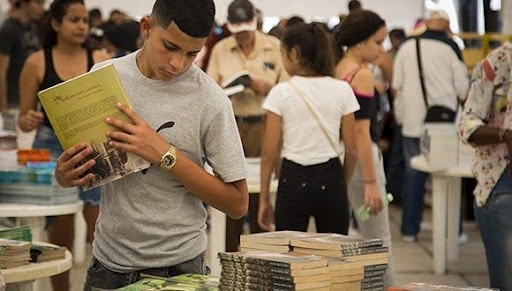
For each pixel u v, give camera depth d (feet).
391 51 37.29
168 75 9.34
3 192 15.44
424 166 22.34
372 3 55.11
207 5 9.16
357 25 16.39
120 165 9.46
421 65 27.37
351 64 16.44
